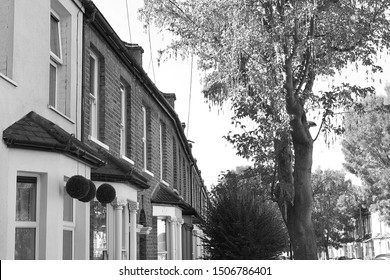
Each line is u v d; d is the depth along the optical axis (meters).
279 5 13.68
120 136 14.80
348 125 23.17
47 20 10.09
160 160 20.72
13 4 8.91
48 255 8.55
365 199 45.41
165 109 20.80
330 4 13.66
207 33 14.19
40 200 8.68
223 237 13.52
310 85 15.50
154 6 15.26
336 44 14.88
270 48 13.40
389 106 19.38
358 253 80.25
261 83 13.34
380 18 14.52
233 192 14.41
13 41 8.81
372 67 15.41
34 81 9.44
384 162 38.31
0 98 8.27
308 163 15.68
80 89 11.70
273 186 15.87
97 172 11.21
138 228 15.57
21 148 8.39
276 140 15.06
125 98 15.92
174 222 19.17
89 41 12.37
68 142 8.91
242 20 13.48
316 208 50.44
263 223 13.59
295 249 15.65
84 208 10.51
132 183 12.34
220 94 14.88
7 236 8.04
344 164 44.09
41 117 9.21
